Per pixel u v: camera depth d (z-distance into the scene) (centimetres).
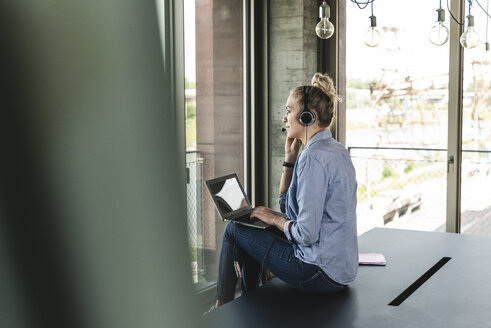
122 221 22
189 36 392
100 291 22
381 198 487
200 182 412
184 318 22
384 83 472
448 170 456
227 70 439
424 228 473
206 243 416
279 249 254
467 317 227
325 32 339
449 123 452
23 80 21
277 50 471
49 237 22
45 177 22
